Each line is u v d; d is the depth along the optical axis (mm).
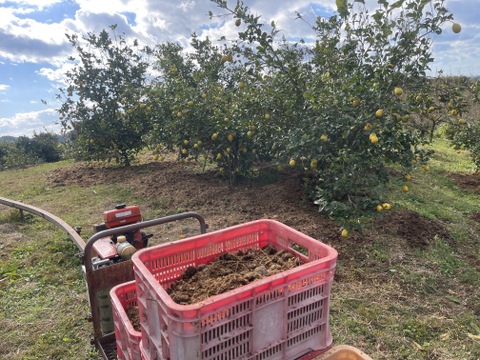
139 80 9859
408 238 4738
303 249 4238
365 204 4141
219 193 6766
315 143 4773
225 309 1515
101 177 8977
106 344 2857
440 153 10188
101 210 6566
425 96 5238
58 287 4074
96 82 9430
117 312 2250
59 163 12500
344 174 4305
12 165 13086
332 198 4746
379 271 4039
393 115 4445
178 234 5223
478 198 6695
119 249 2803
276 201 6016
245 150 6473
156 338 1693
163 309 1502
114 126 9438
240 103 6172
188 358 1464
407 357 2854
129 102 9102
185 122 6703
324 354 1883
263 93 5941
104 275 2697
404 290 3713
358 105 4523
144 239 3396
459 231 5094
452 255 4410
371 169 4730
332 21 5559
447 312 3381
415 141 5059
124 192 7480
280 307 1689
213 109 6625
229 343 1562
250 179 7164
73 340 3186
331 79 5145
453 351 2906
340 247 4516
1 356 3012
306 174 6668
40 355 3006
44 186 8656
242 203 6176
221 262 2154
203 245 2186
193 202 6504
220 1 4926
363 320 3268
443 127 11633
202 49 9961
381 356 2859
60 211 6637
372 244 4570
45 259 4695
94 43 9266
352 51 5012
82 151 9805
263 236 2400
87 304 3691
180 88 7262
